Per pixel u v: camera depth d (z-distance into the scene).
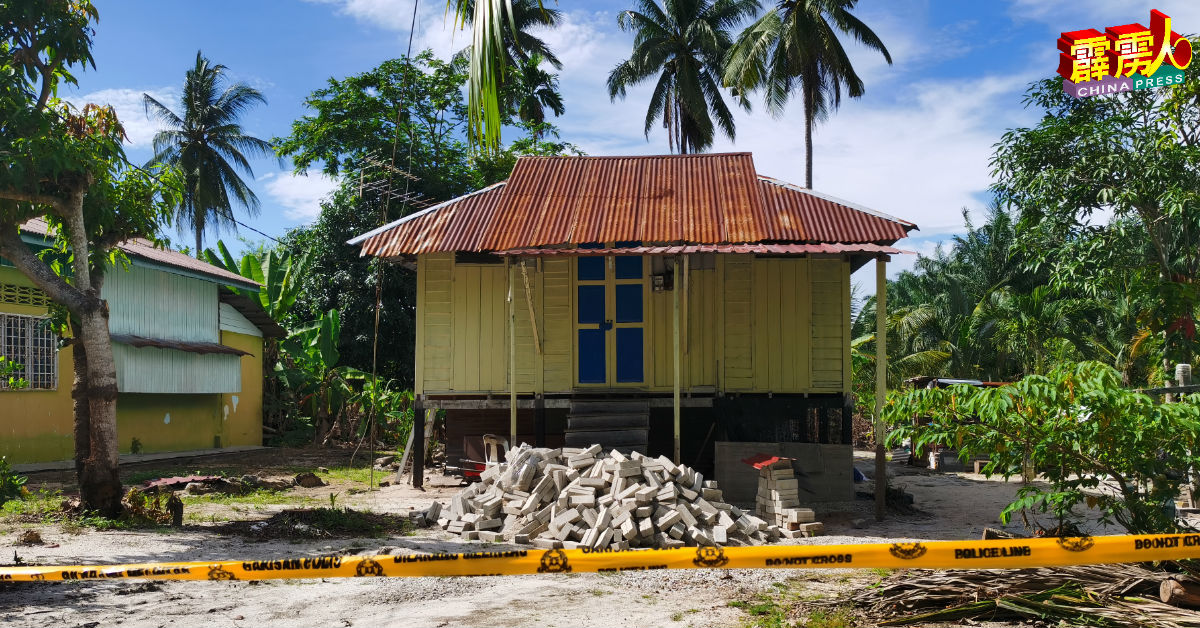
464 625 5.64
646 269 13.76
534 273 13.98
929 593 5.66
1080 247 14.80
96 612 5.79
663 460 9.53
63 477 14.90
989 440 6.56
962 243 40.59
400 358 31.41
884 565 3.22
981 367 31.94
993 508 12.15
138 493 9.99
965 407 6.46
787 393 13.13
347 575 3.40
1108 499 6.41
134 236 10.51
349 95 33.41
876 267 11.30
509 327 13.59
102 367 9.86
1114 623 5.03
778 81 34.56
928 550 3.25
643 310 13.74
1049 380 6.26
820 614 5.70
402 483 14.97
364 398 23.92
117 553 7.95
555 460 10.29
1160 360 17.91
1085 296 28.52
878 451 11.12
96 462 9.80
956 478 16.89
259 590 6.53
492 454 13.56
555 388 13.83
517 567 3.27
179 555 7.88
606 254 11.59
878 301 11.24
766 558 3.21
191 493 12.88
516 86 37.72
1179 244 16.58
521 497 9.70
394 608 6.08
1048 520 10.44
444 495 13.36
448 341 14.16
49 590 6.34
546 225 13.54
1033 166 15.05
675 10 38.66
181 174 10.80
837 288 13.22
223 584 6.69
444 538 9.34
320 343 25.66
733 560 3.20
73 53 9.68
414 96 34.03
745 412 13.25
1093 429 6.00
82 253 9.75
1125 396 5.84
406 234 13.85
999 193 15.93
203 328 22.23
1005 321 30.31
